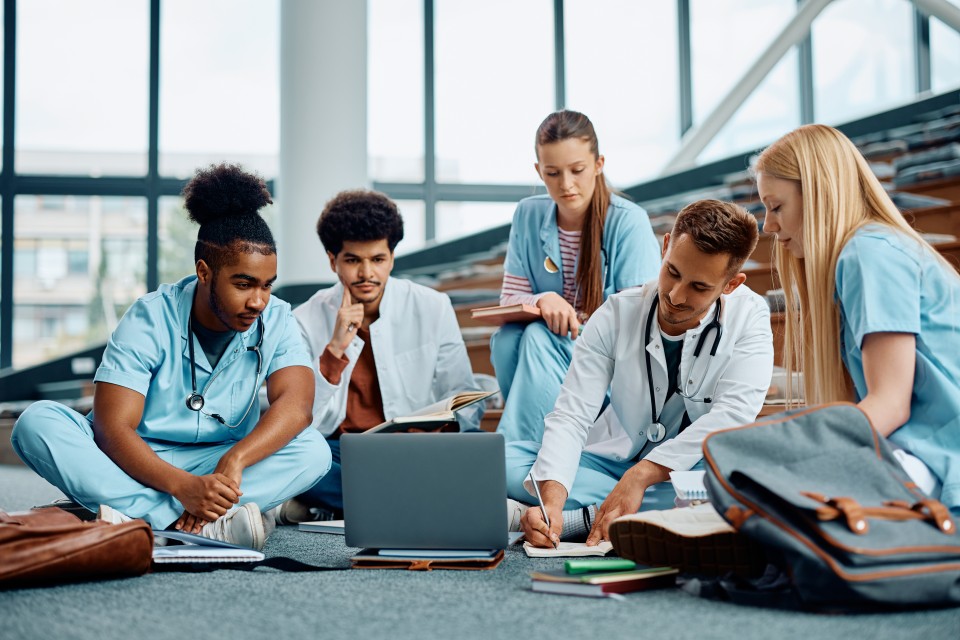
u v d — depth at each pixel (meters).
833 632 1.13
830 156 1.68
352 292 2.53
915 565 1.22
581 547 1.77
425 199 6.37
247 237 1.93
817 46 5.96
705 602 1.33
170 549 1.67
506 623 1.20
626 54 6.38
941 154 3.46
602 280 2.55
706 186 4.94
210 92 6.35
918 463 1.50
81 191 6.28
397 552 1.66
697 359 1.92
